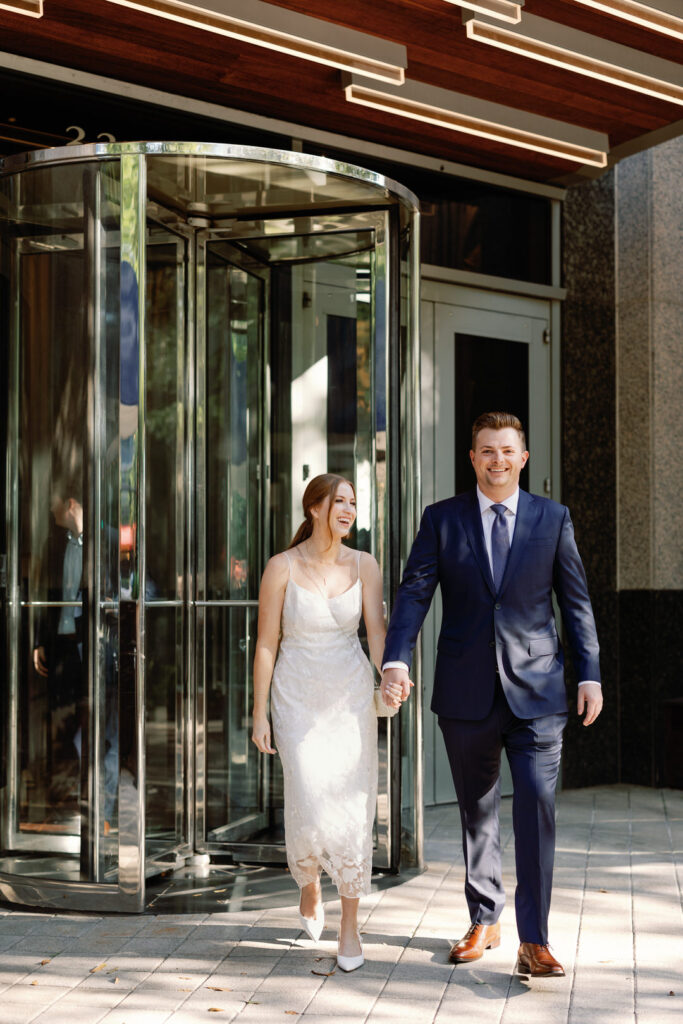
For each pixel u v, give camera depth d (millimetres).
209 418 5031
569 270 7285
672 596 7344
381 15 5012
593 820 6113
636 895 4508
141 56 5316
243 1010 3268
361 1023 3164
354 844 3646
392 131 6324
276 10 4773
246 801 5074
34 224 4523
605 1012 3238
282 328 5164
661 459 7348
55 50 5238
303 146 6223
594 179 7316
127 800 4273
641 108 6191
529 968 3479
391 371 5020
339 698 3742
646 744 7238
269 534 5227
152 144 4293
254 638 5195
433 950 3820
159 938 3963
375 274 5020
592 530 7301
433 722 6637
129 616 4309
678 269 7484
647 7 4691
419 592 3709
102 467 4379
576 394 7293
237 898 4469
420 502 5062
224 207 4938
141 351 4312
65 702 4410
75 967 3652
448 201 6801
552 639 3619
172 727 4832
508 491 3658
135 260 4316
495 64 5562
